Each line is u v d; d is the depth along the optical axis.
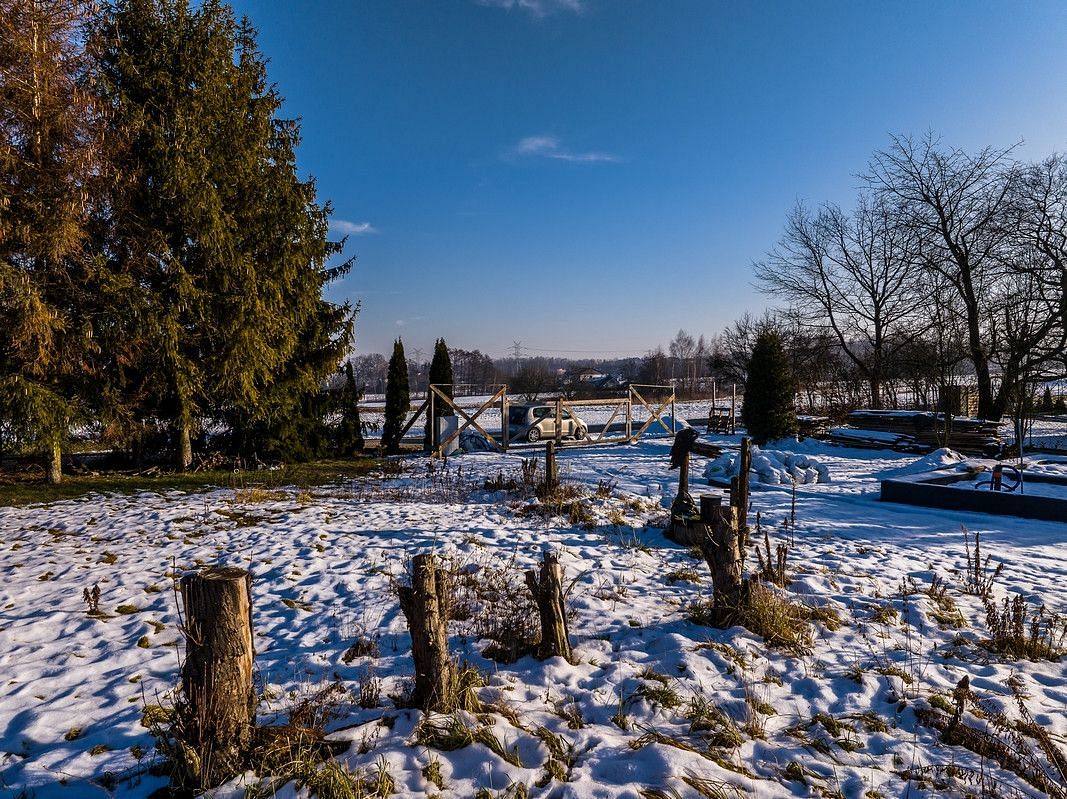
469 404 44.72
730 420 23.92
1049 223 21.47
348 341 16.58
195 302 12.83
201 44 13.18
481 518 9.06
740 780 2.89
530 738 3.11
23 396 10.87
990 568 6.98
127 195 12.05
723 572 4.98
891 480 11.22
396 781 2.69
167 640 4.65
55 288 11.23
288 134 15.78
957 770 3.06
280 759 2.72
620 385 69.44
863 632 4.92
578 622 5.04
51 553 7.26
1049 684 4.14
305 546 7.45
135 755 2.98
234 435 15.88
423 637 3.33
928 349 25.89
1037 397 29.53
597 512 9.26
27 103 10.27
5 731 3.32
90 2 10.84
